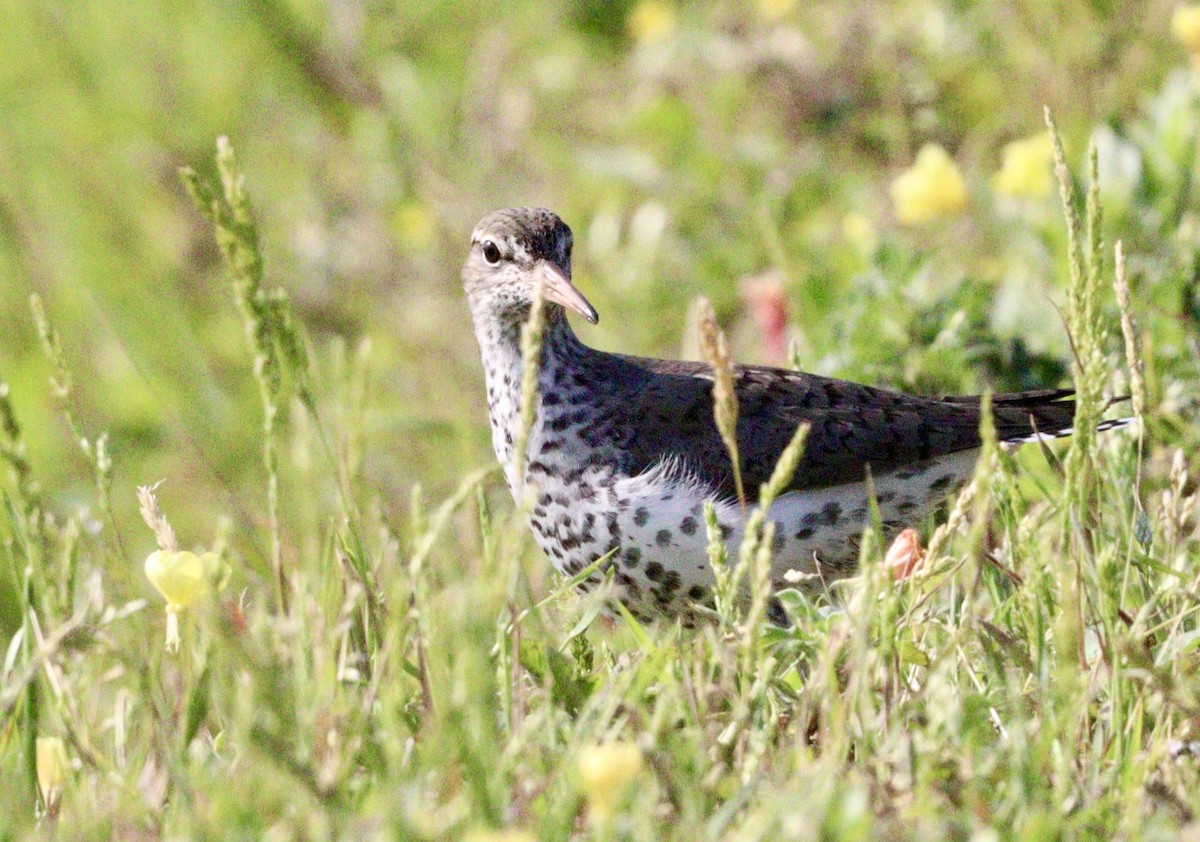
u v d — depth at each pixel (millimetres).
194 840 6305
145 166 20234
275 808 6523
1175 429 10992
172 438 17297
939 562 8320
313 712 6844
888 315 12648
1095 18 16500
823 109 17609
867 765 6855
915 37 17266
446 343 18016
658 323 16703
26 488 7633
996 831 6238
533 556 12234
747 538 7332
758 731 7184
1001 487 8812
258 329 8211
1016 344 12539
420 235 18891
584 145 19062
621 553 10414
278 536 8406
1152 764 6988
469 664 6523
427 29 21141
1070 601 7066
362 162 20016
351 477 8703
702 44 18484
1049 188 13766
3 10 21047
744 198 16984
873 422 10594
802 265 15484
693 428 10531
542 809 6637
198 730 7715
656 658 7391
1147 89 15891
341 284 18938
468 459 11984
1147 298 12180
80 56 20906
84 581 8617
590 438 10586
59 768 7293
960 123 16953
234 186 8078
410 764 7125
